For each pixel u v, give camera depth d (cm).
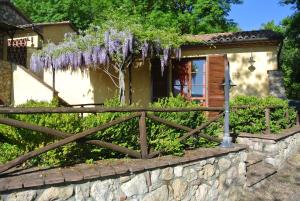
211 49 1109
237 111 765
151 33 873
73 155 409
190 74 1123
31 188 312
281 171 723
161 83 1159
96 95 1188
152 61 1172
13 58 1560
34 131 382
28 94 1250
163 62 912
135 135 460
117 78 1066
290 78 2852
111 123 409
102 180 363
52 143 368
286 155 796
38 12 2472
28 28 1505
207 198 499
